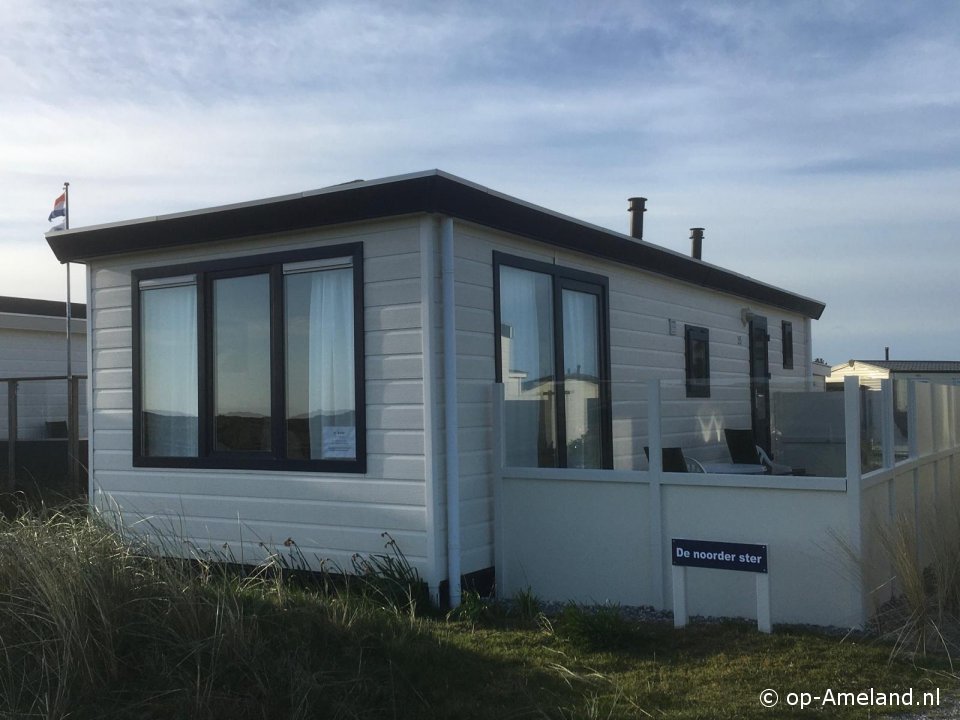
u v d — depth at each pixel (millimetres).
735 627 6125
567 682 5121
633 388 6902
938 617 5910
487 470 7262
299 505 7395
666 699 4879
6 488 11125
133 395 8305
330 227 7273
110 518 7438
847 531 6094
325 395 7371
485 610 6535
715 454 6652
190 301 8102
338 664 5082
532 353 7832
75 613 4812
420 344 6824
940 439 8680
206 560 7281
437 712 4699
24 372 14500
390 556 6941
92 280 8617
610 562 6902
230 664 4777
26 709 4500
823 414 6230
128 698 4641
